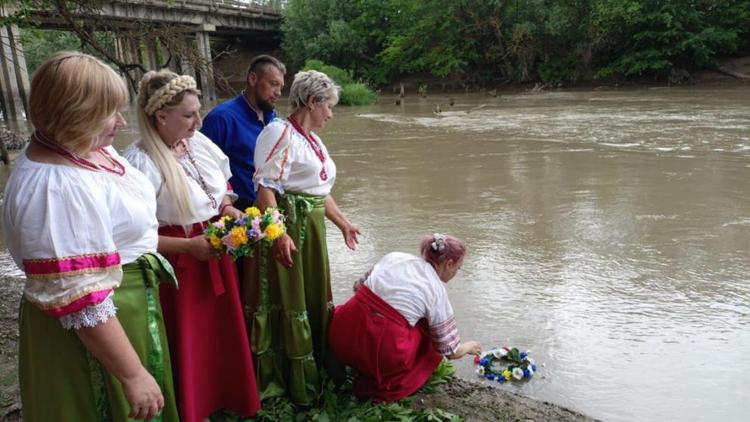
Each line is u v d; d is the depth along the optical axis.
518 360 3.85
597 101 23.83
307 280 3.21
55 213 1.79
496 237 6.56
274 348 3.17
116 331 1.87
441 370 3.56
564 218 7.22
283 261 2.88
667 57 31.06
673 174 9.45
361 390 3.28
